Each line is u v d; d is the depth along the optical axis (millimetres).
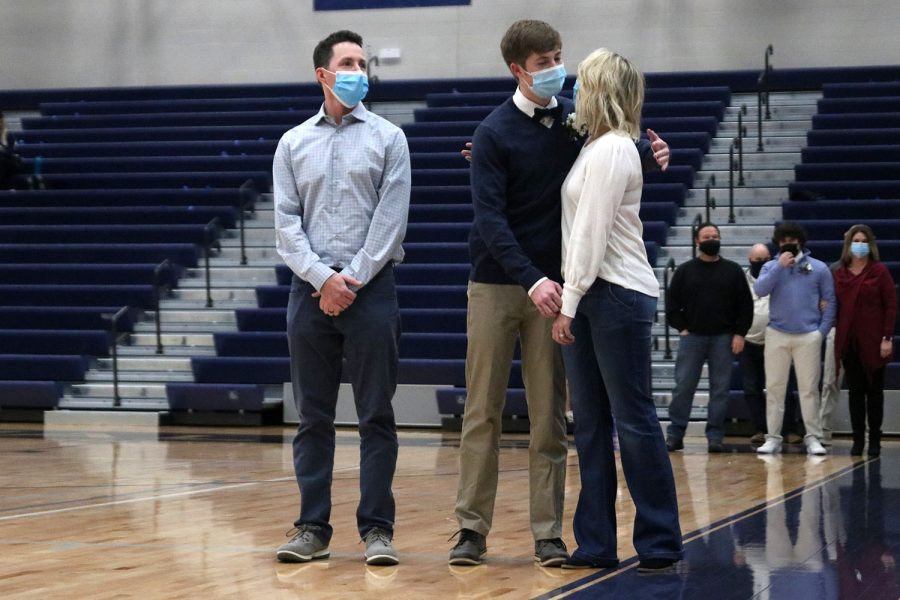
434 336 13203
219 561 4648
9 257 15734
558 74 4480
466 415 4688
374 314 4688
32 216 16625
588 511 4547
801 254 10102
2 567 4492
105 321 14555
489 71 19641
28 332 14266
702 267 10516
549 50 4488
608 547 4520
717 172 16531
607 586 4117
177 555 4785
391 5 19891
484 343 4605
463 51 19703
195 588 4082
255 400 13031
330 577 4309
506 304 4602
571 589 4062
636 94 4473
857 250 9789
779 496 6926
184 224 16438
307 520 4727
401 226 4734
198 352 14328
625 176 4348
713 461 9469
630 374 4441
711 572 4387
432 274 14266
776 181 16172
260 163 17672
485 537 4691
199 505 6391
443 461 9234
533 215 4594
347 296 4578
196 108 19562
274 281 15477
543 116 4594
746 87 18500
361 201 4754
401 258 4832
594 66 4449
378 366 4699
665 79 18688
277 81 20250
